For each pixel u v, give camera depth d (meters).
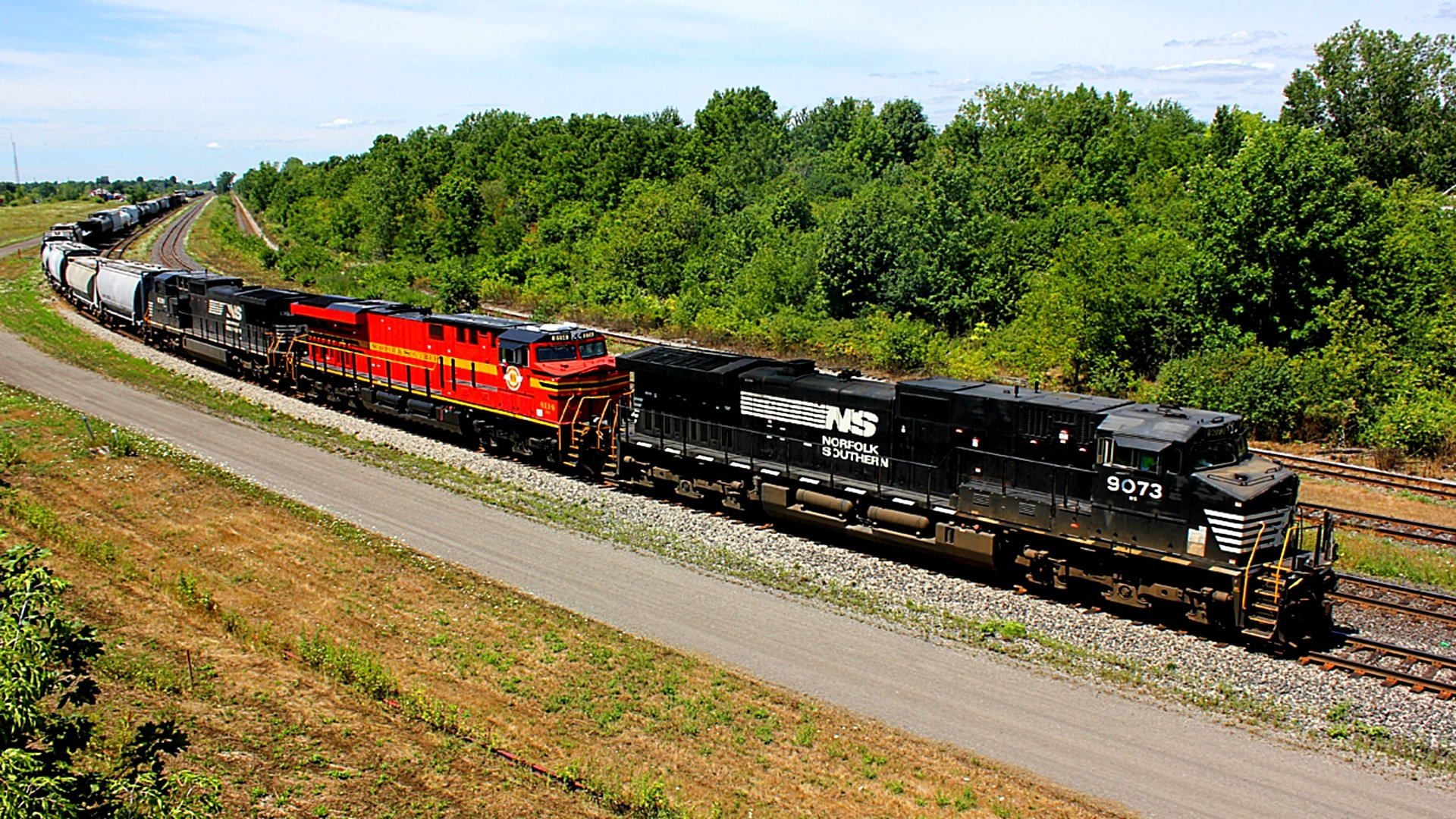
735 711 14.21
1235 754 13.26
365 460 27.34
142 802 8.94
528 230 78.62
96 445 27.55
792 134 98.81
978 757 13.14
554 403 26.14
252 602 17.77
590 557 20.16
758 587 18.73
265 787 12.27
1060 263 38.84
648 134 87.19
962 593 18.58
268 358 36.16
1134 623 17.31
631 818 11.81
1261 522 16.22
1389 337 33.56
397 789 12.32
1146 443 16.78
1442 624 17.12
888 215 49.69
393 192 86.69
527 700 14.50
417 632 16.62
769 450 22.58
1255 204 34.97
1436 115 60.03
